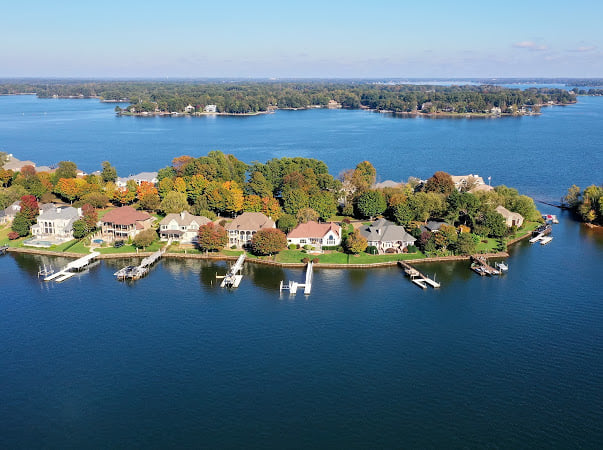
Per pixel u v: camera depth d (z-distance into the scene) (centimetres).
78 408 8725
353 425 8288
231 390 9175
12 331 11269
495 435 8081
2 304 12594
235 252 16312
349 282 14112
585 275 14550
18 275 14512
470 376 9600
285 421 8381
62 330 11319
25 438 8044
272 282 14112
